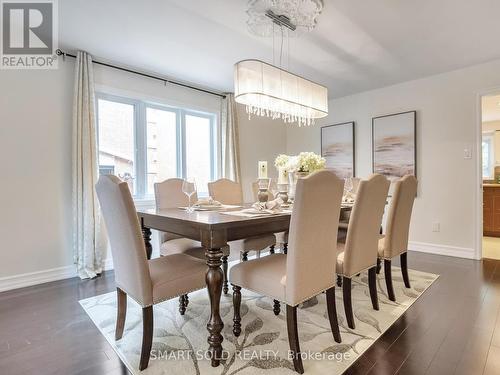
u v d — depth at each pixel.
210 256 1.55
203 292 2.54
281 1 2.15
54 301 2.35
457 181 3.63
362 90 4.36
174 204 2.70
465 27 2.55
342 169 4.68
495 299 2.32
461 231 3.61
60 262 2.95
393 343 1.71
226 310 2.18
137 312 2.14
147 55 3.12
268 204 2.12
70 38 2.74
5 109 2.65
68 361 1.57
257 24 2.48
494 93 3.35
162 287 1.53
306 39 2.75
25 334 1.84
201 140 4.32
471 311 2.11
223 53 3.07
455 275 2.91
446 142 3.70
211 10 2.28
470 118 3.52
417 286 2.60
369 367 1.50
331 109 4.82
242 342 1.73
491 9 2.27
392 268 3.15
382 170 4.23
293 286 1.47
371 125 4.36
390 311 2.11
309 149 5.15
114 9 2.28
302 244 1.47
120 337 1.77
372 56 3.15
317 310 2.16
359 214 1.84
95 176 3.04
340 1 2.15
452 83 3.64
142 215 2.10
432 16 2.37
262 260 1.87
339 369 1.48
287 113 3.08
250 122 4.83
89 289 2.62
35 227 2.81
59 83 2.95
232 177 4.35
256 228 1.83
